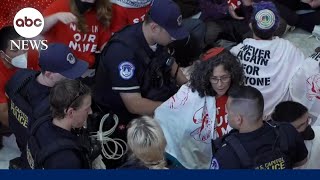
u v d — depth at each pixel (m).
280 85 14.88
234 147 10.33
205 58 12.76
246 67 14.83
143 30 13.17
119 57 13.12
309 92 14.84
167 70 13.77
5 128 15.06
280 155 10.36
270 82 14.81
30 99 11.94
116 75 13.23
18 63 14.12
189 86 13.04
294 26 20.59
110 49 13.29
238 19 18.77
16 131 12.29
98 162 11.95
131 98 13.40
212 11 18.92
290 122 12.18
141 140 9.90
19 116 11.97
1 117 14.34
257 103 10.47
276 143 10.45
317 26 20.16
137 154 10.04
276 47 14.77
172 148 13.23
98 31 15.36
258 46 14.73
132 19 15.89
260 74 14.79
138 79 13.46
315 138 12.55
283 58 14.80
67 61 12.06
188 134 13.00
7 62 14.14
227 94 12.76
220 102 12.80
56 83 10.98
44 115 11.13
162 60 13.55
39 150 10.23
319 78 14.70
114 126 13.47
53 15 14.79
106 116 13.45
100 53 14.24
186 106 12.91
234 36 18.56
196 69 12.77
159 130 10.13
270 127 10.68
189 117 12.90
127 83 13.26
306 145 12.47
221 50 12.85
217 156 10.45
